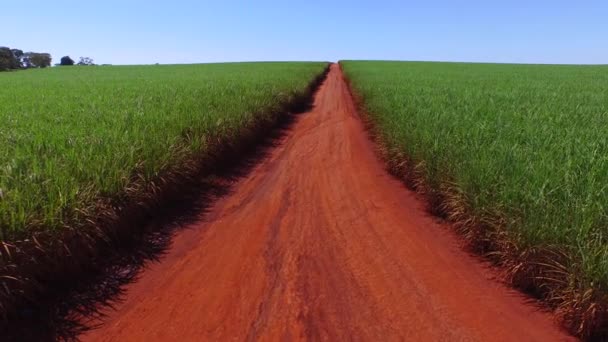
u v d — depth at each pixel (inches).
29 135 266.5
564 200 178.5
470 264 197.3
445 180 248.1
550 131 288.8
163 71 1684.3
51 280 173.0
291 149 446.0
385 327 150.6
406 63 2655.0
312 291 173.5
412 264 196.7
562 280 157.5
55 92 639.1
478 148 254.4
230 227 240.7
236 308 162.2
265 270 191.0
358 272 189.2
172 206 270.1
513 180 197.9
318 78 1493.6
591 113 394.9
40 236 166.1
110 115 363.9
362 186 315.9
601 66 2281.0
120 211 216.2
